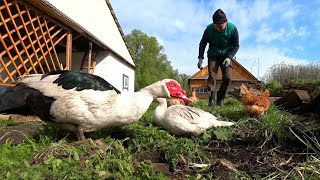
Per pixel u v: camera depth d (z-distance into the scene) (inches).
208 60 127.8
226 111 101.7
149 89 68.8
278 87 201.0
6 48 138.4
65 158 52.2
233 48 122.6
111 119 63.2
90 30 210.8
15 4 135.5
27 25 153.7
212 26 123.5
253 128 78.9
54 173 46.3
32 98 61.2
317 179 46.7
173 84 70.7
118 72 271.4
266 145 69.7
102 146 59.6
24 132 81.5
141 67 788.0
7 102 61.1
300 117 83.0
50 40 164.9
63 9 176.7
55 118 61.9
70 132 68.2
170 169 59.2
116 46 275.0
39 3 139.6
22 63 146.6
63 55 222.5
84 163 51.0
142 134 71.5
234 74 486.3
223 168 57.8
